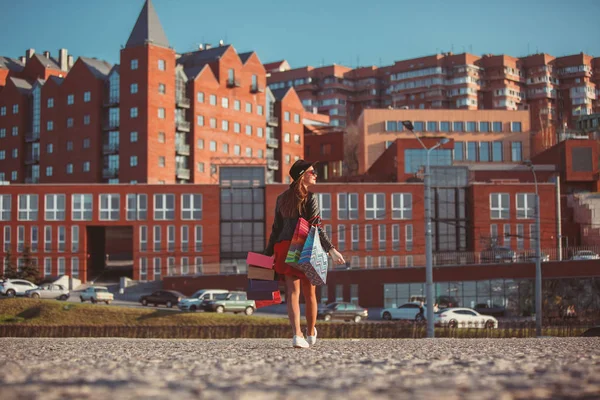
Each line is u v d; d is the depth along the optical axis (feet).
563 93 624.59
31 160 377.09
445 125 417.69
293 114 428.15
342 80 655.76
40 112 372.79
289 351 25.25
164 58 349.20
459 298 224.33
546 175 346.13
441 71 602.85
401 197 284.61
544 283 219.20
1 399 11.43
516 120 421.59
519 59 618.85
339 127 515.91
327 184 281.13
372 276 232.12
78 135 357.82
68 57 463.01
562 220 302.66
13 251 286.25
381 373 15.62
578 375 14.64
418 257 234.38
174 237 285.84
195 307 201.46
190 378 14.88
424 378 14.57
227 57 390.42
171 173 349.41
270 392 12.62
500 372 15.49
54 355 22.30
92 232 302.25
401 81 618.03
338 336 127.34
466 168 292.40
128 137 344.49
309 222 26.94
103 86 357.82
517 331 129.70
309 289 28.35
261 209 290.97
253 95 403.13
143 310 177.78
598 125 465.47
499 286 222.07
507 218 286.25
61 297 229.45
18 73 434.30
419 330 127.95
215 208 287.28
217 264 259.80
